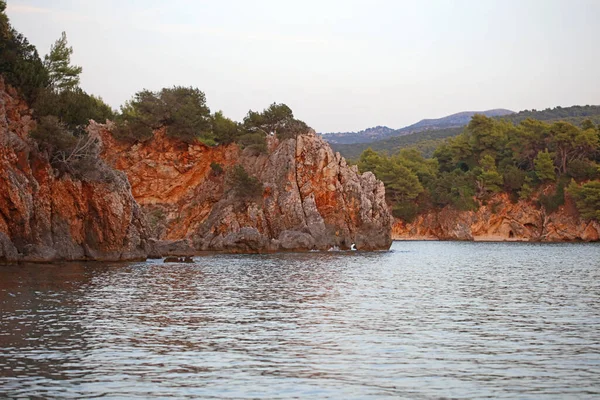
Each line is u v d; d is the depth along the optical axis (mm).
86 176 69875
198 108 119375
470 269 73562
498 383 21406
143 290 44188
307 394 20000
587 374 22562
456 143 198000
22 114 73875
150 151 114000
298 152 112250
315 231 107562
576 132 180500
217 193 114562
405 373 22531
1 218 59750
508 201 179625
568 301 42094
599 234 167500
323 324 31766
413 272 67250
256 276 58125
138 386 20516
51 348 25125
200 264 72125
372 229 114438
